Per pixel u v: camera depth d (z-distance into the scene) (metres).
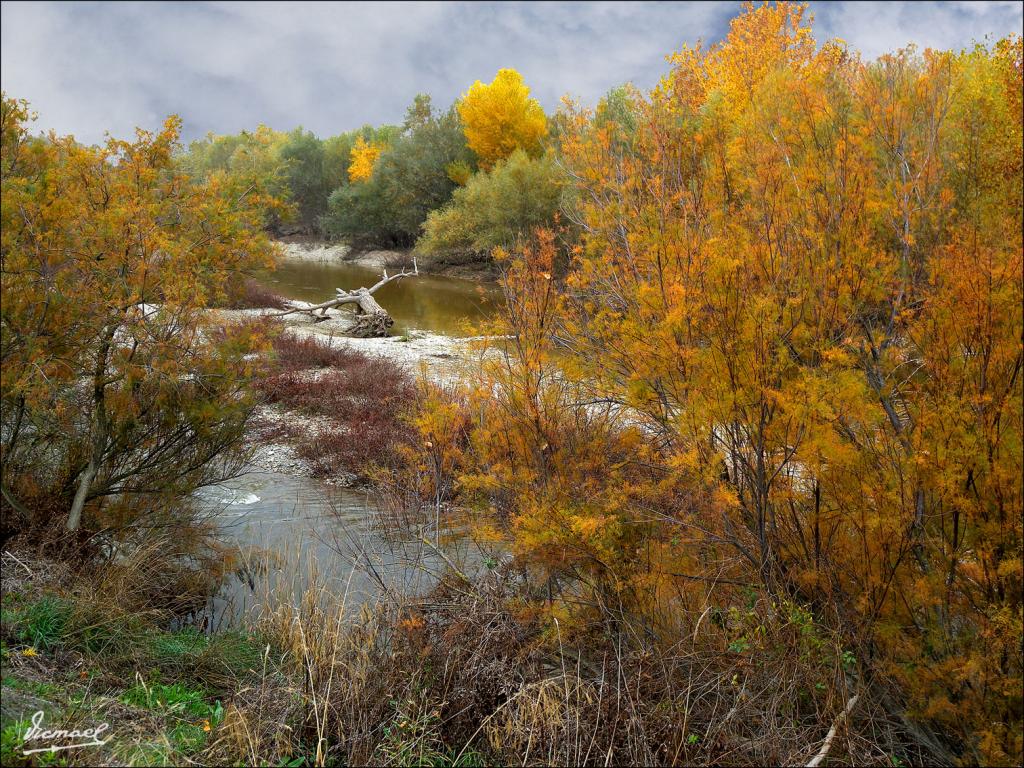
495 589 4.33
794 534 4.00
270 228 57.84
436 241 35.16
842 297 3.63
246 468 8.90
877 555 3.58
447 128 43.84
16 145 4.99
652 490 4.12
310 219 57.25
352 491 8.36
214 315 5.67
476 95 39.09
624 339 4.12
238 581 5.96
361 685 3.82
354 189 45.28
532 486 4.38
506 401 4.46
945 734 3.46
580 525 3.90
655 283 4.05
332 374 12.77
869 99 4.02
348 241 49.78
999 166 3.79
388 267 41.66
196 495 7.18
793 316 3.75
